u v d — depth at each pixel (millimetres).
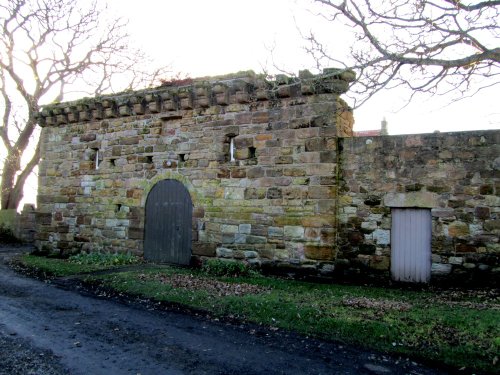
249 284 9031
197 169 11508
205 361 5238
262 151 10586
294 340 5992
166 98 11914
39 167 14820
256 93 10594
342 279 9828
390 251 9562
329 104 9891
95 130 13570
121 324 6680
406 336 5840
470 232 8969
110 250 12969
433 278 9195
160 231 12062
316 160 9969
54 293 8648
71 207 13930
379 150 9680
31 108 21156
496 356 5152
